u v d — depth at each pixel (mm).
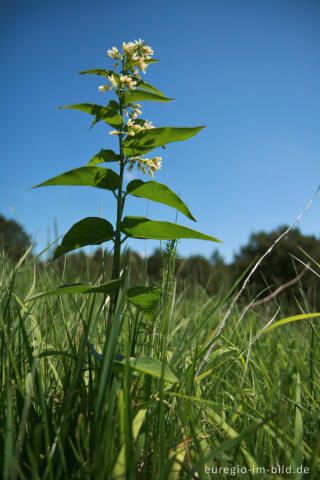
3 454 276
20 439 247
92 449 277
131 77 368
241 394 372
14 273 384
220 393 415
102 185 344
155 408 288
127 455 233
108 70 358
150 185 331
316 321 482
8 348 305
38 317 551
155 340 397
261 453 307
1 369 316
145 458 251
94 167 327
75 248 363
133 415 298
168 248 377
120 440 274
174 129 337
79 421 266
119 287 308
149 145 349
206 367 451
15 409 314
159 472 245
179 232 330
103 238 356
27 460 274
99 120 351
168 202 343
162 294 375
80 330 455
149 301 350
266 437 337
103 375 255
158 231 334
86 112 343
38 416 298
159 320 392
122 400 269
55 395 351
